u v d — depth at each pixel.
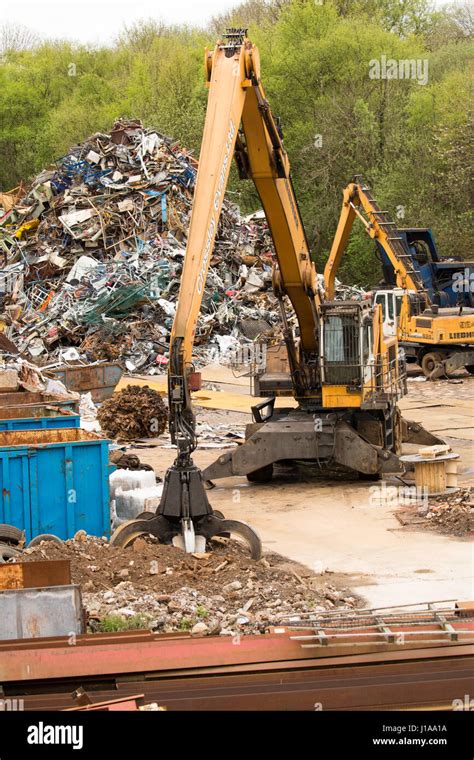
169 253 42.34
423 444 22.28
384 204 54.53
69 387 29.00
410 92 60.09
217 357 38.31
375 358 19.59
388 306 34.88
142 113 70.56
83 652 8.45
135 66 78.94
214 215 13.68
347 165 59.31
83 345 38.16
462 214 52.62
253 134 16.09
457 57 65.06
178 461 12.99
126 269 40.50
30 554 12.07
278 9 79.38
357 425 19.88
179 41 84.38
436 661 8.55
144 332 38.75
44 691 8.27
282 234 17.62
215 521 13.19
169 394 12.70
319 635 8.72
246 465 19.27
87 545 12.73
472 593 12.32
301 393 20.66
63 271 43.56
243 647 8.59
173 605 10.91
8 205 55.06
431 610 9.45
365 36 60.56
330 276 34.94
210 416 27.75
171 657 8.48
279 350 22.17
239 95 14.72
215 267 44.28
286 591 11.88
